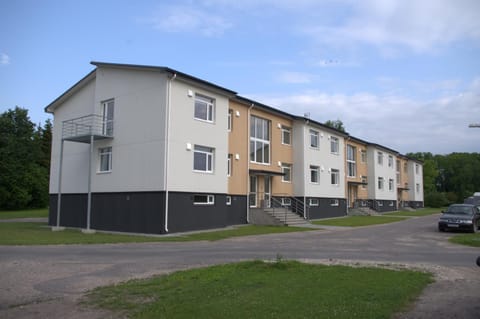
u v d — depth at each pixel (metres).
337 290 7.30
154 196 20.91
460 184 95.88
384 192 48.59
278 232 21.62
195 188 22.25
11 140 54.62
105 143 23.97
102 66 24.11
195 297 6.96
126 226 22.03
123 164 22.72
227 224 25.38
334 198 36.50
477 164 95.25
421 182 65.19
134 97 22.66
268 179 30.02
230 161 26.16
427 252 13.79
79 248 14.45
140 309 6.45
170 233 20.52
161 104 21.27
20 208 54.41
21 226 25.53
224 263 10.94
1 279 8.88
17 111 57.66
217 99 24.20
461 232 22.23
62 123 27.48
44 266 10.46
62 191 26.94
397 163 56.81
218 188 23.80
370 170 46.12
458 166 98.38
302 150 32.25
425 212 47.75
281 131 31.58
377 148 47.16
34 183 54.91
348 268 9.77
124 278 9.00
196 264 10.86
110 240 16.86
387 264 10.85
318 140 34.56
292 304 6.36
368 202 45.38
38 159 59.16
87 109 26.22
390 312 6.00
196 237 18.50
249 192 27.55
